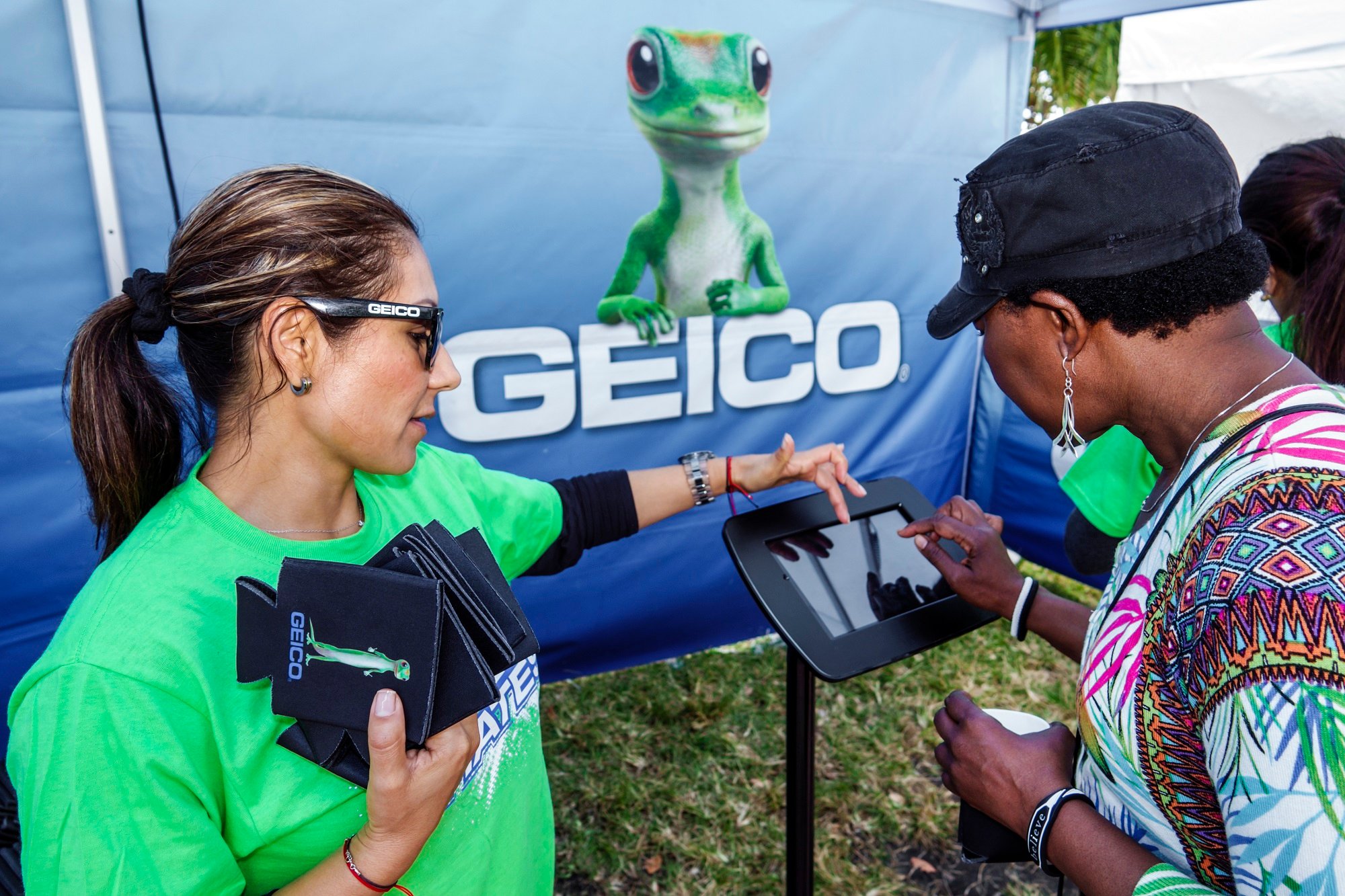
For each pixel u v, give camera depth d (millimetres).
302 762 823
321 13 1980
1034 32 3006
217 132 1952
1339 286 1353
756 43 2516
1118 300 755
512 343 2424
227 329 807
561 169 2344
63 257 1883
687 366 2711
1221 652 607
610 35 2303
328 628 742
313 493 900
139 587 778
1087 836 833
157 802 735
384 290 815
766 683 3059
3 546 1975
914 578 1330
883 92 2777
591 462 2643
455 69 2150
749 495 1479
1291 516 603
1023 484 3586
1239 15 2930
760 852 2293
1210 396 759
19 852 1135
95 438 836
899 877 2223
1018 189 777
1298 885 555
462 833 962
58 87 1801
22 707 747
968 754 989
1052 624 1239
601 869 2250
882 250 2969
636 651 3002
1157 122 750
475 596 780
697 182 2551
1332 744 543
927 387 3312
